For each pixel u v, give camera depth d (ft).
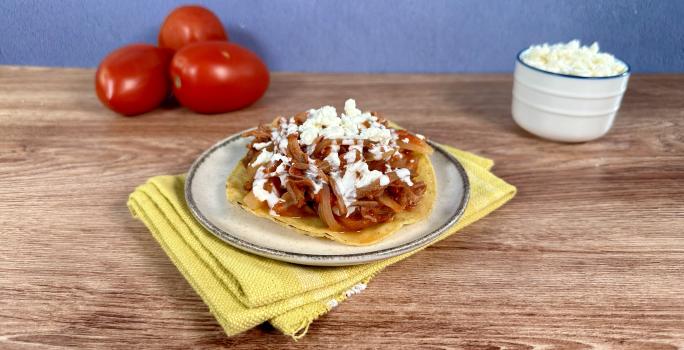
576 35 1.82
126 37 1.83
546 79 1.29
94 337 0.77
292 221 0.95
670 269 0.92
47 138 1.37
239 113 1.56
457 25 1.81
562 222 1.06
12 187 1.14
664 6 1.76
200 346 0.76
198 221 0.93
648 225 1.05
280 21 1.81
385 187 0.96
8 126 1.43
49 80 1.75
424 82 1.81
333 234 0.91
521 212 1.09
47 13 1.78
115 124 1.47
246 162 1.10
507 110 1.60
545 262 0.94
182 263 0.88
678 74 1.85
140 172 1.22
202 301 0.84
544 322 0.81
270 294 0.79
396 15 1.80
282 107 1.60
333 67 1.88
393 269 0.92
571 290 0.87
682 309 0.83
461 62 1.87
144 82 1.46
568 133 1.34
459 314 0.82
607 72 1.30
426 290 0.87
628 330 0.79
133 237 0.99
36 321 0.79
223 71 1.45
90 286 0.87
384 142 1.03
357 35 1.83
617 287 0.88
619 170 1.26
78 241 0.98
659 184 1.20
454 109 1.60
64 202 1.09
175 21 1.62
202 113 1.55
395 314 0.82
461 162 1.19
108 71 1.44
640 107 1.60
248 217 0.98
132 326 0.79
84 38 1.83
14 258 0.92
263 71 1.55
